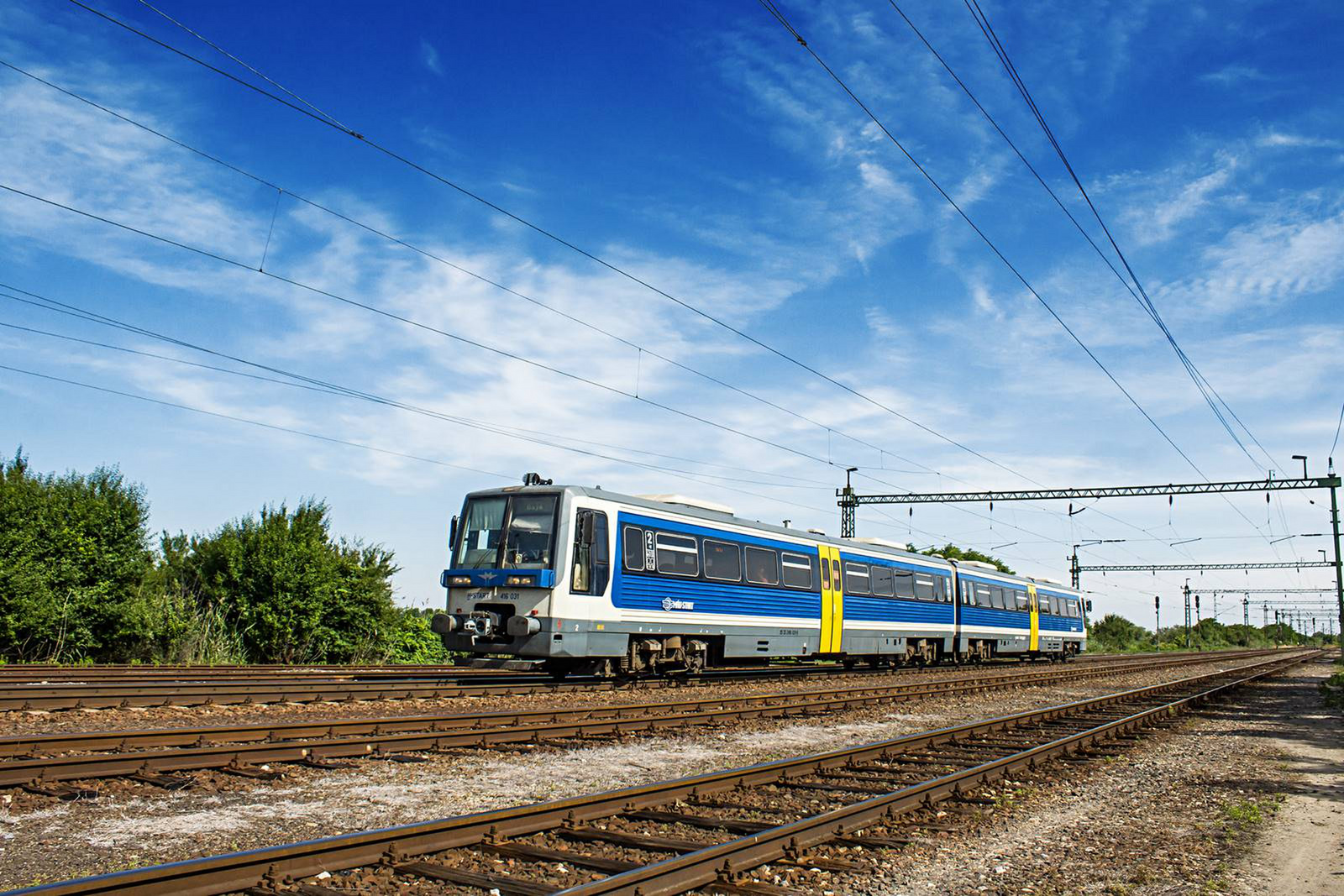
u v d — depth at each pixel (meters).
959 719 15.99
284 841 6.50
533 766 9.72
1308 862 7.04
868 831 7.36
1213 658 55.94
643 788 7.71
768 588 22.47
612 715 13.76
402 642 27.16
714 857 6.02
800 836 6.79
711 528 20.95
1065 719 15.95
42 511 20.41
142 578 22.14
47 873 5.61
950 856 6.90
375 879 5.55
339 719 11.74
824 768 9.75
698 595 20.17
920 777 9.63
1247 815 8.55
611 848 6.52
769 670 26.08
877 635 27.17
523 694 16.58
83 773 7.92
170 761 8.48
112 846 6.20
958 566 33.12
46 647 20.33
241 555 23.94
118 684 14.84
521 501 17.95
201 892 5.03
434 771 9.18
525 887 5.49
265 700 13.79
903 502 41.78
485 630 17.27
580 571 17.41
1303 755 12.88
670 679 20.09
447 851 6.20
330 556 25.09
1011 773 10.09
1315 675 37.81
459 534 18.47
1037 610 41.00
